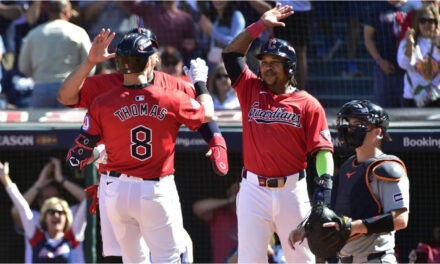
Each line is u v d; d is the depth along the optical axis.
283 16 17.75
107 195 15.77
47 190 29.69
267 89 17.47
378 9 30.59
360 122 15.61
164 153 15.63
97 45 15.29
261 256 17.39
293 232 15.81
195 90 16.73
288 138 16.95
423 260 27.45
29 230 27.45
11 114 28.66
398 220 14.90
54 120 28.33
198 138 27.25
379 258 15.69
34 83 29.94
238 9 31.34
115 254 16.70
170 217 15.86
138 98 15.26
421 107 29.42
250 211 17.31
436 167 30.50
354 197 15.51
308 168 31.06
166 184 15.80
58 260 27.22
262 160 17.09
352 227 14.70
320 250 14.98
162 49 29.94
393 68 30.12
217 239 29.25
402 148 27.06
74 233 27.69
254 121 17.23
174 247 16.00
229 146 27.34
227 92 29.66
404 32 29.86
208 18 31.56
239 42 17.86
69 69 29.86
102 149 16.45
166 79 16.52
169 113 15.40
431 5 29.42
